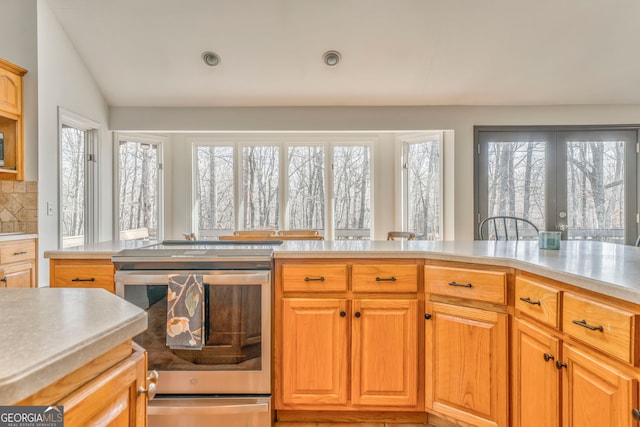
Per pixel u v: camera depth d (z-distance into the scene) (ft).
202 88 12.34
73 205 11.75
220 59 11.28
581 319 3.63
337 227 15.35
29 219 9.52
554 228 13.08
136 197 14.15
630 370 3.10
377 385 5.78
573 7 9.48
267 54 11.11
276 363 5.84
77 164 11.95
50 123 9.97
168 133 15.05
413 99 12.76
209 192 15.43
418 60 11.19
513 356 4.91
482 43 10.57
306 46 10.85
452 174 13.11
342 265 5.78
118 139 13.29
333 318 5.78
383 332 5.76
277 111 13.21
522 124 12.97
